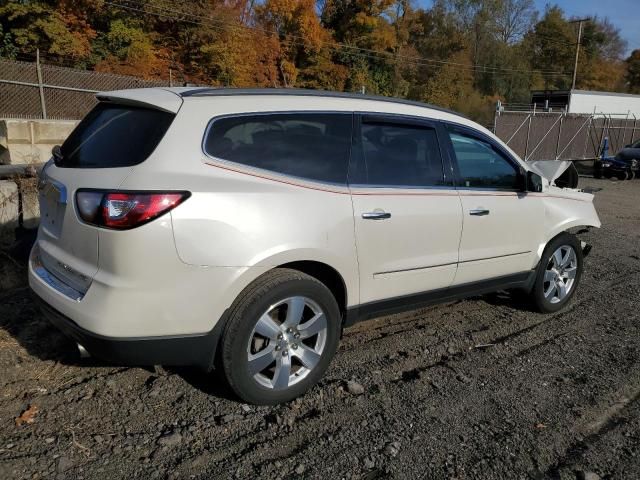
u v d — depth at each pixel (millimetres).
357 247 3371
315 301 3219
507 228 4324
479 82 65750
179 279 2768
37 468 2605
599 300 5434
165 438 2865
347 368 3742
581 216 4980
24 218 5066
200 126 2920
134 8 29625
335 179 3346
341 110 3471
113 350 2752
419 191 3738
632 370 3910
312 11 42656
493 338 4402
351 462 2781
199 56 32094
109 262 2709
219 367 3039
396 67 53094
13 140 11594
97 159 3020
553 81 72562
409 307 3885
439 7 64750
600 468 2830
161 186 2709
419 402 3361
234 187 2908
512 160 4445
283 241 3018
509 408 3348
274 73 39719
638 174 18828
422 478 2697
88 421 2990
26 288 4695
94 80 15898
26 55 26281
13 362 3520
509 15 69875
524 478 2729
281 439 2934
